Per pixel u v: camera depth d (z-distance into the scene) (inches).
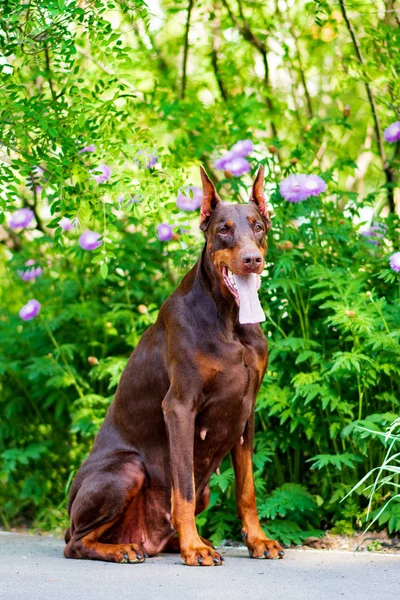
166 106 292.4
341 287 241.0
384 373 233.6
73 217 217.0
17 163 213.9
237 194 260.8
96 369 264.5
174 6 330.0
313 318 250.8
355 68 288.7
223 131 300.7
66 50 215.2
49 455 290.2
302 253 251.9
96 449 208.2
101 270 203.8
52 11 195.5
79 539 194.9
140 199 224.4
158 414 198.7
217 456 197.5
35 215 314.3
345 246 257.1
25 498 282.4
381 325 232.8
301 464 250.4
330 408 233.3
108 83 221.8
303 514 233.1
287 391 237.3
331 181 289.4
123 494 192.4
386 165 287.0
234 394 189.2
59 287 299.0
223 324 188.4
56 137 213.0
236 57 329.1
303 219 253.3
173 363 189.2
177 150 291.3
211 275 188.9
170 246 291.3
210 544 200.8
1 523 279.7
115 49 217.9
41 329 293.3
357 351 226.1
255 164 271.6
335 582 162.2
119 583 161.2
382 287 255.6
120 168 222.4
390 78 274.1
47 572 174.9
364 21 288.7
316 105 336.5
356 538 221.0
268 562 186.2
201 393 187.9
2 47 212.4
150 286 284.8
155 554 201.5
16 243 330.6
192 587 156.5
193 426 186.9
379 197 303.7
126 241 278.1
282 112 318.7
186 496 183.8
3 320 322.0
